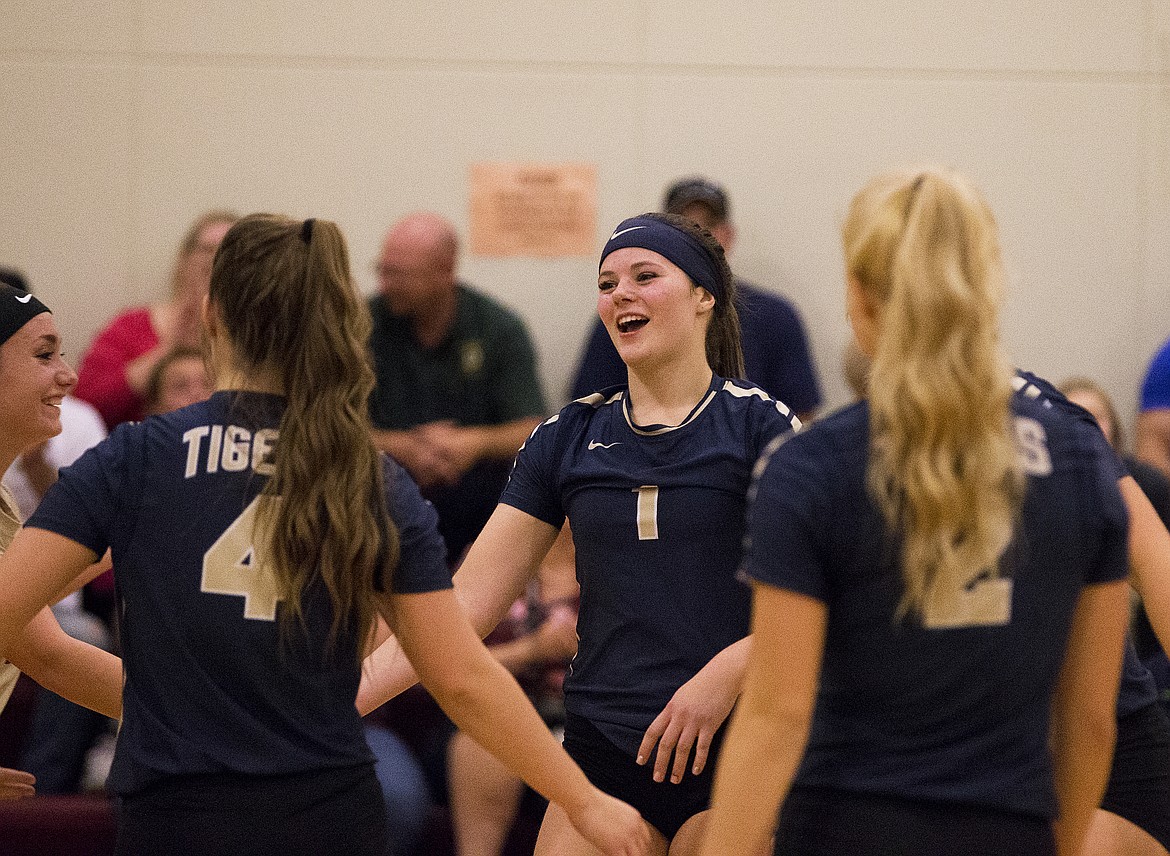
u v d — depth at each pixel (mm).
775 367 10852
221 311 4980
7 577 4660
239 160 11852
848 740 4434
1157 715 6418
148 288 11906
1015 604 4301
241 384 4941
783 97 11773
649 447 6238
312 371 4848
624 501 6160
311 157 11836
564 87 11766
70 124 11836
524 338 10750
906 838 4289
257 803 4676
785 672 4324
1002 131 11820
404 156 11820
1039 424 4461
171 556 4738
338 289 4930
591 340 10672
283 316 4879
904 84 11773
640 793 6164
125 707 4848
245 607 4707
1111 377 11906
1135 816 6367
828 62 11773
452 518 10328
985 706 4352
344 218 11852
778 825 4684
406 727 9086
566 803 5016
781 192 11820
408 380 10547
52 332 5809
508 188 11789
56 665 5766
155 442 4859
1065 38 11781
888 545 4262
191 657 4723
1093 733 4637
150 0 11773
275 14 11781
